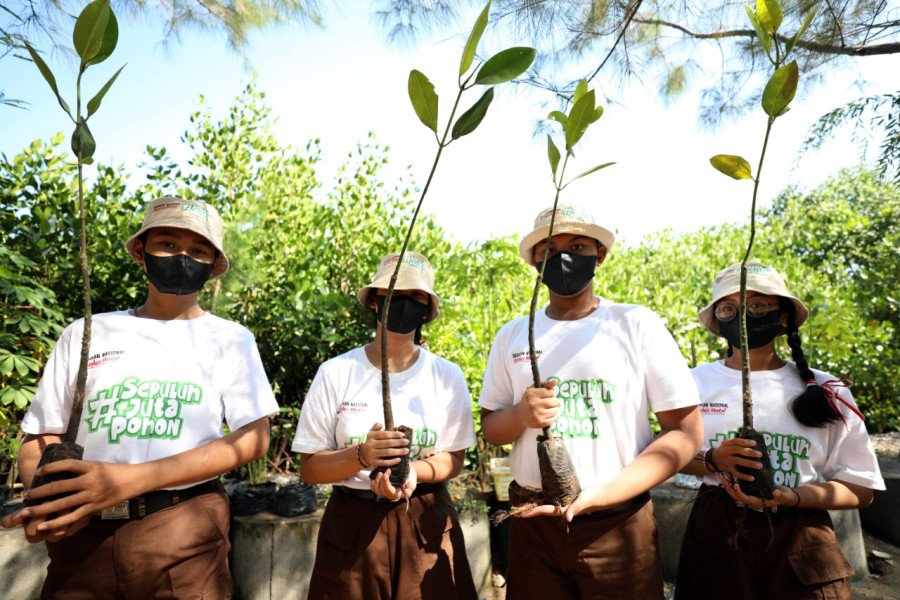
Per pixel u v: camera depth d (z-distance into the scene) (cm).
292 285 430
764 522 198
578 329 202
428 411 210
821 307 519
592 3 312
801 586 191
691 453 188
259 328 429
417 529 198
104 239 398
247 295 438
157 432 179
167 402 182
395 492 180
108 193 427
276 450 429
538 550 195
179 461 174
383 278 214
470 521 354
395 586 196
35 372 371
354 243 470
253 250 438
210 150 486
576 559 184
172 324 194
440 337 427
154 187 457
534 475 194
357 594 194
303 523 328
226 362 197
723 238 825
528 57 155
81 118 158
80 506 158
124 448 175
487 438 206
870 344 575
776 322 216
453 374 222
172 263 188
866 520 411
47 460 156
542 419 177
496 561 379
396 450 178
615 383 194
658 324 202
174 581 175
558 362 199
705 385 227
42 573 309
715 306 235
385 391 182
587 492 173
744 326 186
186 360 189
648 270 789
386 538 197
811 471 204
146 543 174
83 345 164
